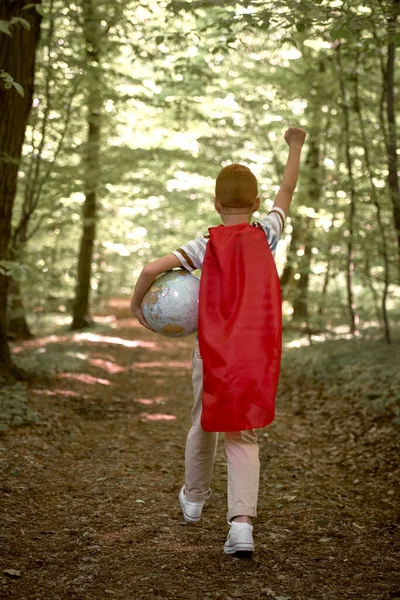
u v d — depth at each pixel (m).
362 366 8.96
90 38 9.25
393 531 3.62
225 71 12.04
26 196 9.54
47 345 13.03
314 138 10.74
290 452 5.73
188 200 15.45
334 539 3.49
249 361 2.80
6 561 3.08
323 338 12.44
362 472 4.95
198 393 3.17
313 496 4.35
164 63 11.59
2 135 7.01
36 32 7.13
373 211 10.12
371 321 13.17
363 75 9.54
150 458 5.42
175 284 3.01
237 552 3.02
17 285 13.00
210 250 2.96
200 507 3.41
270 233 3.03
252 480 3.01
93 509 3.96
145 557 3.18
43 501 4.06
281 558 3.20
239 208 3.08
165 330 3.06
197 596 2.76
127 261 29.70
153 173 14.46
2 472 4.49
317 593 2.80
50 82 9.55
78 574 2.97
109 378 10.26
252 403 2.79
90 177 10.47
